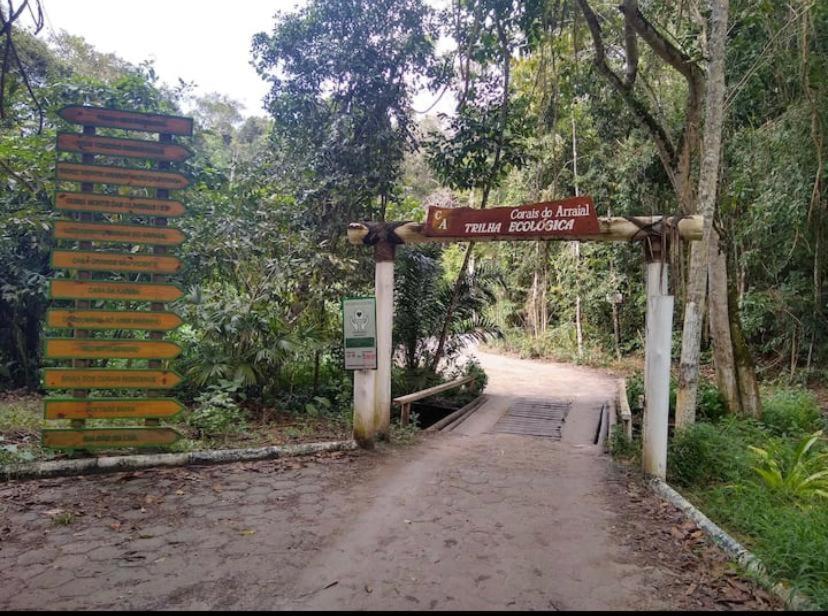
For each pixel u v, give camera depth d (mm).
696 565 3586
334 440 6680
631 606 3025
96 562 3346
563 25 10055
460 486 5180
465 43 10461
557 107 12219
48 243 8445
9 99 7465
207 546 3619
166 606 2877
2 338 9016
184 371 7910
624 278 18859
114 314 5410
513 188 20094
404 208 11305
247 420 7543
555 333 21344
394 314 10586
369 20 10055
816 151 10359
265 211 8805
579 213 5523
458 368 12133
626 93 8977
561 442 7762
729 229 11594
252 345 7859
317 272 9086
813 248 12742
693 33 9008
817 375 13555
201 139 10867
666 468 5609
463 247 22203
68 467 4926
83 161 5492
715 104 6605
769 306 13758
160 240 5520
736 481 5367
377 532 3957
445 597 3068
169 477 5008
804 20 8719
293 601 2969
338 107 10461
